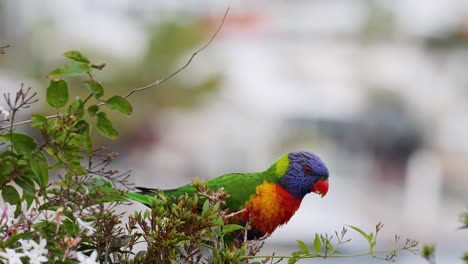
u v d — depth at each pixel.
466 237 22.70
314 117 26.30
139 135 19.84
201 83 18.80
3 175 2.37
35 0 21.14
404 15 27.92
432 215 24.67
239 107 24.69
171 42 18.19
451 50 27.34
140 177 20.72
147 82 17.81
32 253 2.10
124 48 18.34
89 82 2.45
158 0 24.33
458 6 27.70
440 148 26.28
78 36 19.08
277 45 28.52
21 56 17.88
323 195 4.40
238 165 23.81
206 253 2.82
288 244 16.11
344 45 27.94
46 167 2.36
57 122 2.37
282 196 4.24
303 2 29.11
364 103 26.59
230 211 4.12
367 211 23.95
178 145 21.70
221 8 29.19
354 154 25.70
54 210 2.39
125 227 2.56
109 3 23.66
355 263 11.64
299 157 4.37
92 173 2.46
